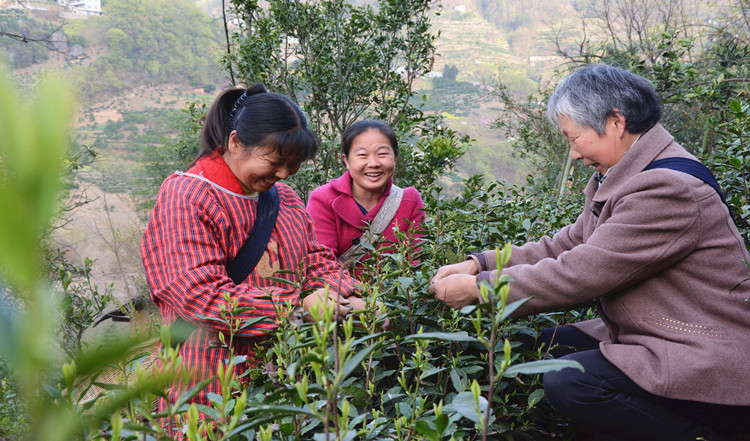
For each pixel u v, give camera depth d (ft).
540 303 6.23
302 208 7.61
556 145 43.09
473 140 22.21
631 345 6.29
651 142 6.54
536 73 463.42
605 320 6.86
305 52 25.63
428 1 25.08
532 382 6.54
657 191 6.08
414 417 4.05
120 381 3.59
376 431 3.97
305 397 2.68
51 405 1.18
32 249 0.84
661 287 6.23
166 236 6.28
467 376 5.94
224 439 2.64
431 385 5.95
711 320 6.03
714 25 33.40
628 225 6.10
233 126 6.57
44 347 0.95
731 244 6.15
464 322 6.52
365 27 25.43
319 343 2.50
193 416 2.63
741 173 9.70
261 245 6.83
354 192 10.19
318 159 24.85
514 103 46.37
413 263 7.82
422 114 25.13
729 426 6.10
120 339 1.14
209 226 6.49
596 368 6.24
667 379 5.84
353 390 4.66
